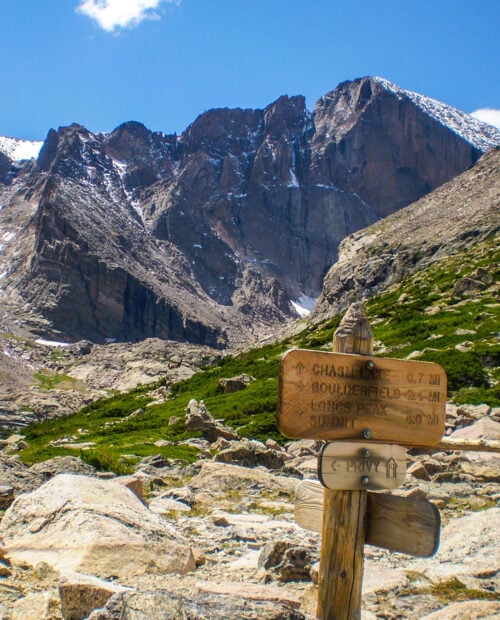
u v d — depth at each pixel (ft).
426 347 177.68
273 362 244.01
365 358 27.58
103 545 38.75
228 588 33.27
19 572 37.55
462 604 33.47
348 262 504.43
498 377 143.95
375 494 27.78
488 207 444.14
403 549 26.76
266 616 25.81
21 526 42.75
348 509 27.43
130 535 40.47
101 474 74.54
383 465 27.78
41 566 37.45
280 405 26.30
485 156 580.30
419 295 284.20
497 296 230.89
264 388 185.16
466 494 72.95
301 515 30.07
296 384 26.50
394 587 38.27
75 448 114.01
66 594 31.35
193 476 85.30
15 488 63.31
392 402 27.96
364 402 27.48
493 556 42.11
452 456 89.76
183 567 40.34
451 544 44.60
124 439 131.75
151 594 25.79
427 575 40.73
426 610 35.27
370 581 38.99
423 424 28.48
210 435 126.31
